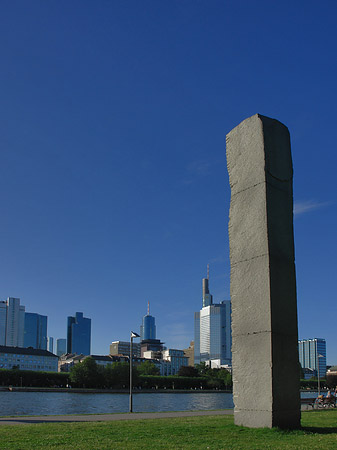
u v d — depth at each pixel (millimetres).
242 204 21109
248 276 20047
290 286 19734
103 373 172625
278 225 20125
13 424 21422
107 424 20859
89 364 169875
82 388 167250
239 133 22016
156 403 94750
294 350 19188
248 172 21109
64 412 62938
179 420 23016
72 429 18891
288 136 21828
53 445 14875
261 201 20156
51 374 169125
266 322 18844
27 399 100125
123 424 20828
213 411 33062
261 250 19688
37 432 17875
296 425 18594
